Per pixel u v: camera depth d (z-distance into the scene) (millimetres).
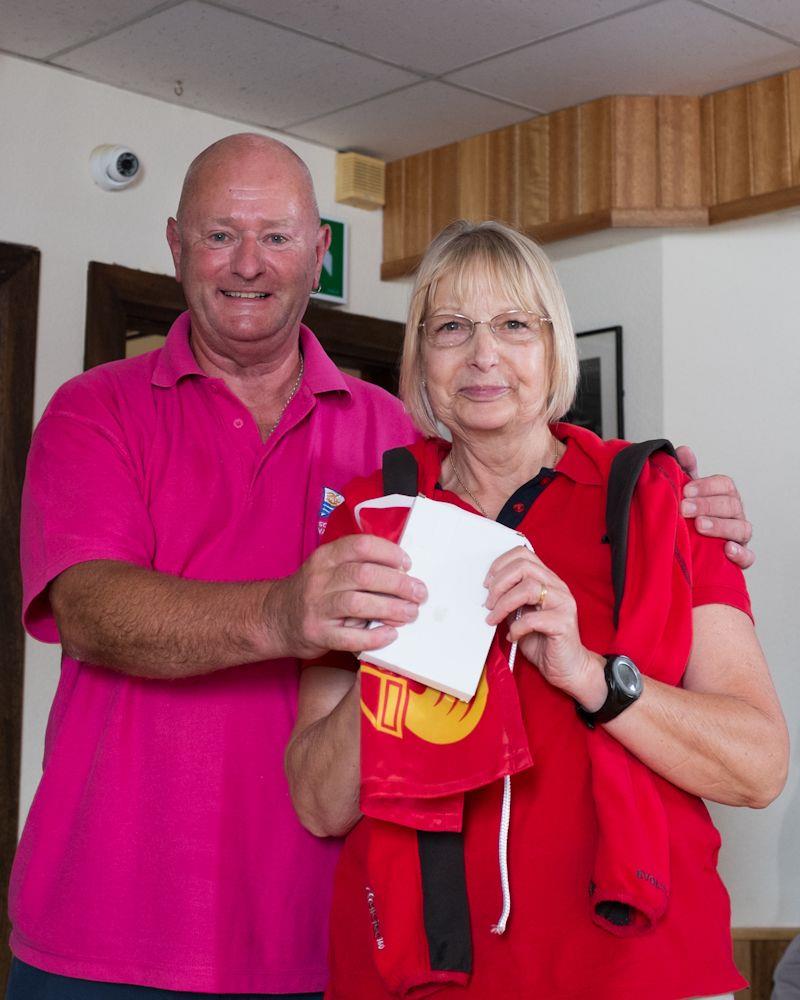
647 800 1378
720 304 4066
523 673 1460
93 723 1816
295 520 1912
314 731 1555
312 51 3643
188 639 1562
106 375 1931
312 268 1994
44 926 1760
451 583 1367
